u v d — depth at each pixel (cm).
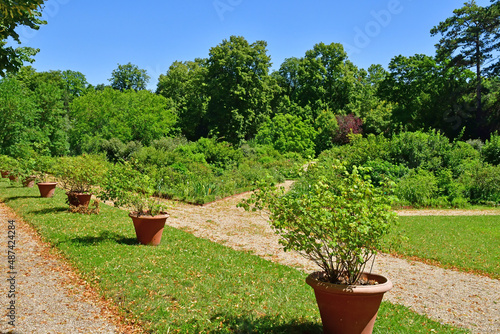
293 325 419
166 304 464
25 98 2586
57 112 3209
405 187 1742
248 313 447
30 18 729
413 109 4250
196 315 434
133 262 630
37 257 678
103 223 977
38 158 1655
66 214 1070
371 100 5447
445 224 1214
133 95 4356
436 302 555
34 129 2825
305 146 4084
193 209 1450
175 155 2273
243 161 2920
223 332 398
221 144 2820
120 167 869
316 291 369
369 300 351
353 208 368
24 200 1343
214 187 1866
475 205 1755
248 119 4653
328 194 382
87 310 457
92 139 3466
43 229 871
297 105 5238
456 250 875
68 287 530
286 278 603
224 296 499
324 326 374
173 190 1738
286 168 2991
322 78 5281
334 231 366
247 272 618
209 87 4709
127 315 439
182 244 802
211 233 1000
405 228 1123
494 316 507
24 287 523
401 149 2148
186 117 5312
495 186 1827
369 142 2362
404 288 615
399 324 446
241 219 1253
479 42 3859
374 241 375
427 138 2172
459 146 2311
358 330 358
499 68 3706
